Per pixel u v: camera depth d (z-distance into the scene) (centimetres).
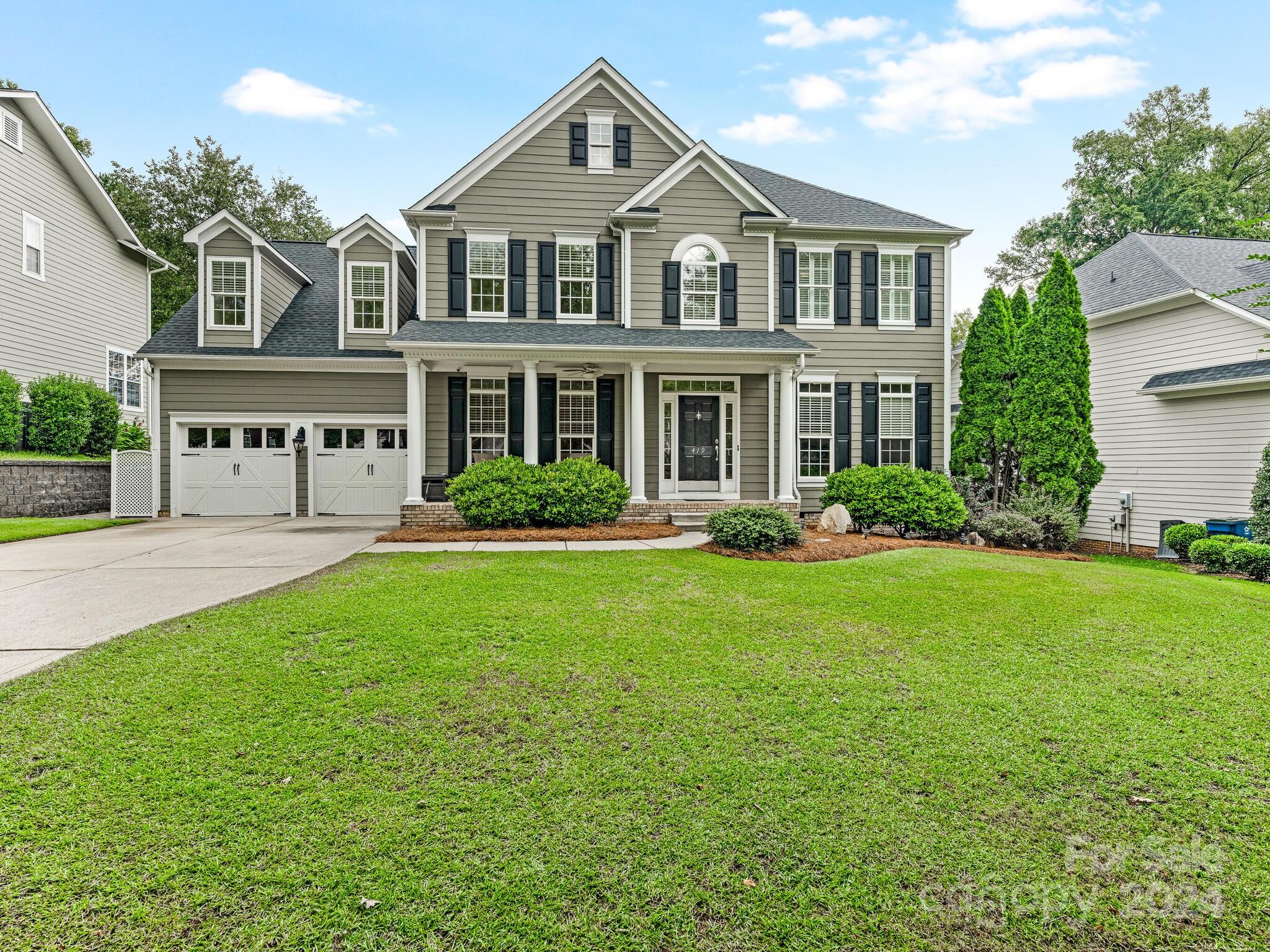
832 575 791
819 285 1477
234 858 258
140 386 2181
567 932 226
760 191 1471
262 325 1509
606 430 1438
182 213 2970
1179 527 1185
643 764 337
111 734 355
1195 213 2803
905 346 1496
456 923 228
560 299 1401
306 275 1783
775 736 371
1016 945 223
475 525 1184
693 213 1405
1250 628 595
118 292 2061
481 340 1244
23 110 1675
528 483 1196
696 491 1438
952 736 374
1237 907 241
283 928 224
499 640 520
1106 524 1493
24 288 1688
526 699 415
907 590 718
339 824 281
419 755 342
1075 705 420
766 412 1454
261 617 569
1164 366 1352
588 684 440
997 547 1158
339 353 1490
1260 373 1115
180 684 424
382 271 1519
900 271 1502
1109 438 1492
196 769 323
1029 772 335
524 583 716
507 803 299
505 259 1385
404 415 1541
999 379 1349
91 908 231
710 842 274
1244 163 2989
